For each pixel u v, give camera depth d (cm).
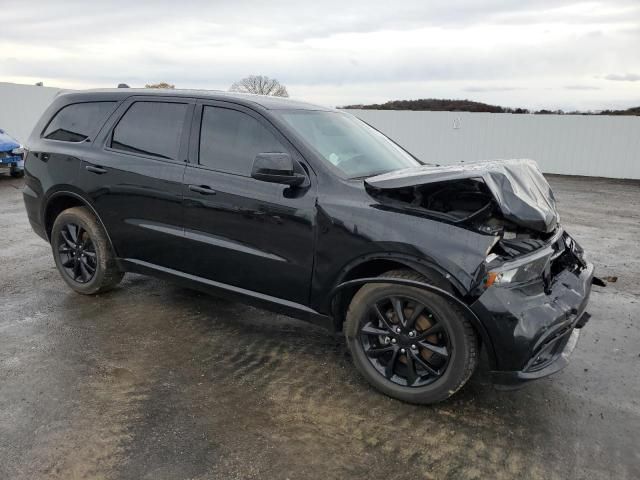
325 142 363
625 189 1460
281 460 256
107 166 423
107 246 449
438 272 281
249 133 363
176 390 320
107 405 301
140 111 421
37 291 491
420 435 280
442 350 296
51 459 252
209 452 261
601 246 735
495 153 1977
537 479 248
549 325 280
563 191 1401
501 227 299
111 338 392
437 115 2041
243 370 348
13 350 369
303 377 340
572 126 1827
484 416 300
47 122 480
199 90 405
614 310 475
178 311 448
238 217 354
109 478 241
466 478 247
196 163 381
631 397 323
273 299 357
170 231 394
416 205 302
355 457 261
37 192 475
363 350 323
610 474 251
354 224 307
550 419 298
